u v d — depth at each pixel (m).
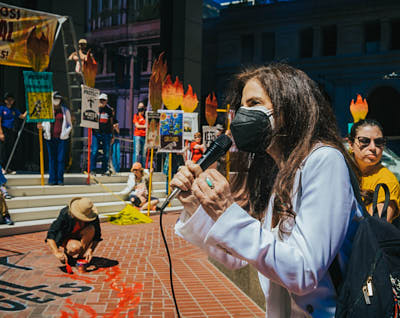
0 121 10.24
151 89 10.19
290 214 1.07
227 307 4.20
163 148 10.24
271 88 1.12
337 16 29.78
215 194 1.00
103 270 5.46
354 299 0.99
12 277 5.07
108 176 11.50
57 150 9.88
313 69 30.25
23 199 8.80
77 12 14.66
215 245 1.03
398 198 2.42
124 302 4.29
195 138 12.06
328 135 1.13
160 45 18.09
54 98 9.60
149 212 10.11
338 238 0.97
